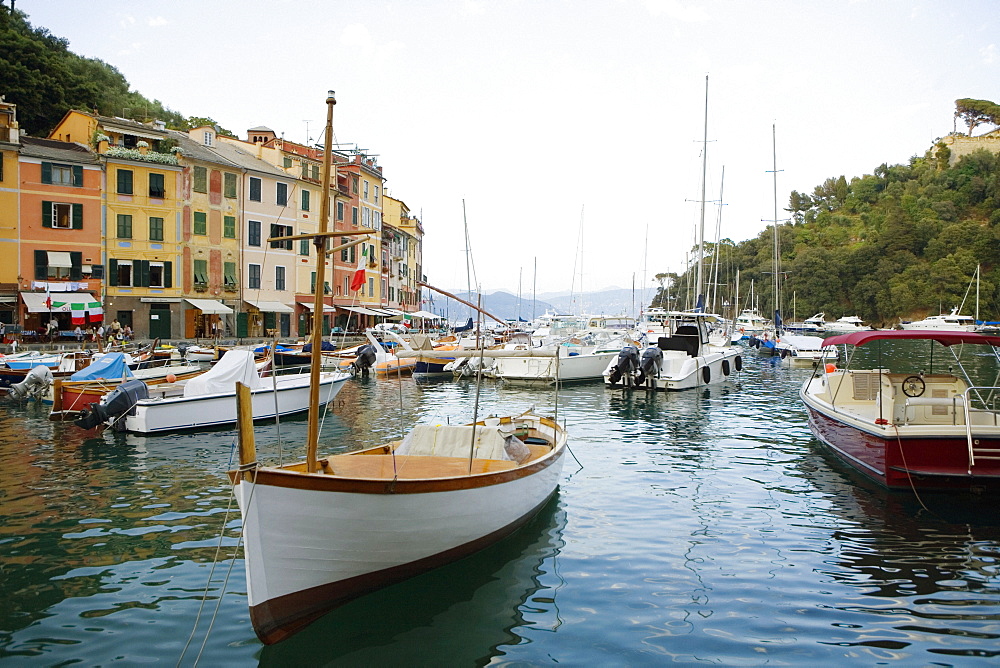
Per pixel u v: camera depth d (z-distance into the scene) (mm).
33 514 11242
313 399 8141
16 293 38906
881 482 12414
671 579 8688
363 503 7102
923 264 109812
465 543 8695
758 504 11898
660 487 13031
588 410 23250
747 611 7805
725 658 6785
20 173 38969
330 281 56000
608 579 8695
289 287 52312
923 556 9430
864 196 160000
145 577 8656
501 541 9773
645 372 28109
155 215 43844
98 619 7516
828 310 115125
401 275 73188
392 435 18750
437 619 7652
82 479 13500
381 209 65250
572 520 11031
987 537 10156
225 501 12016
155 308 44188
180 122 66188
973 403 18656
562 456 12055
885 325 111250
